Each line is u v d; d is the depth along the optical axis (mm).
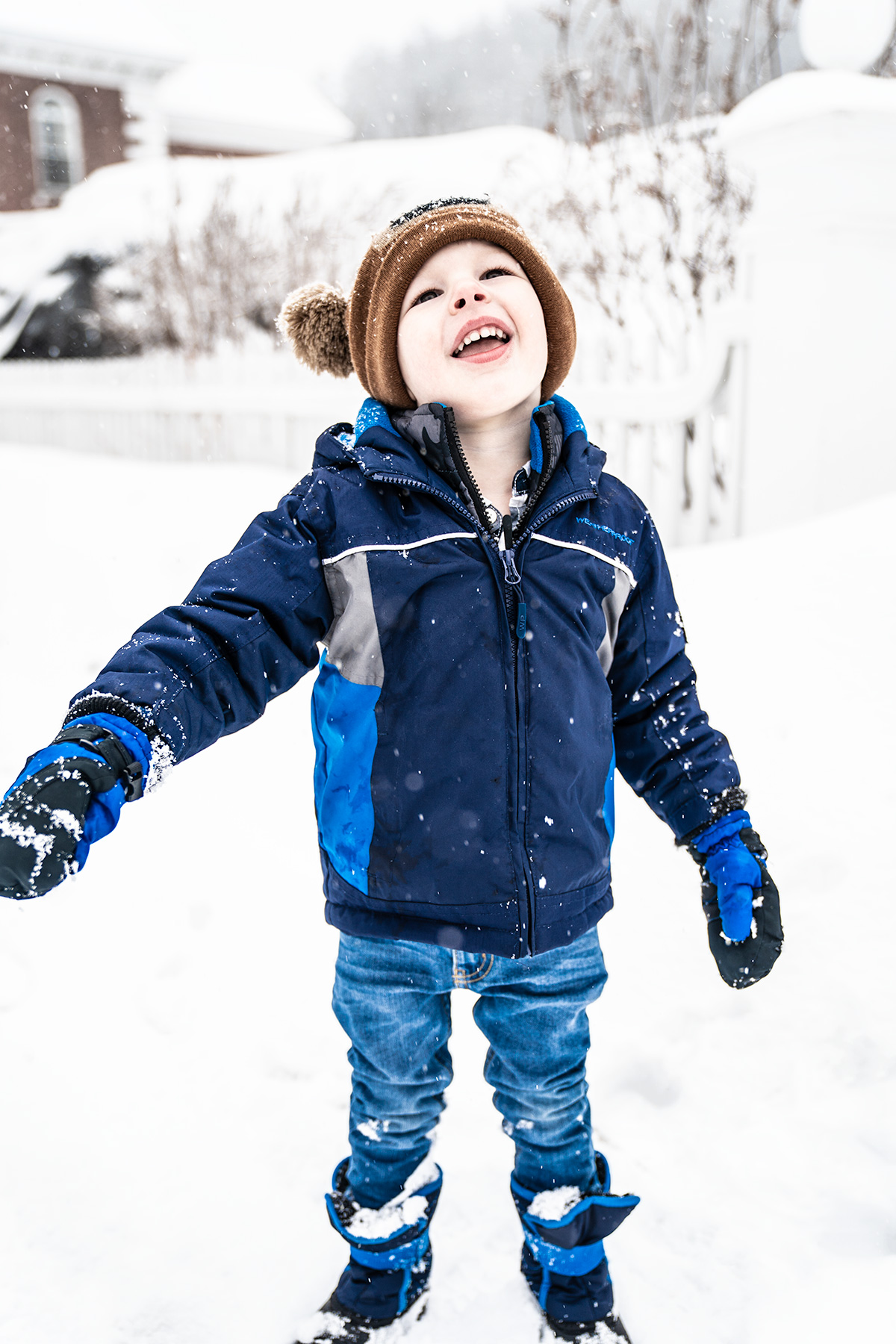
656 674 1487
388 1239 1466
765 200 4027
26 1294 1591
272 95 27000
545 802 1315
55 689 3650
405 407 1513
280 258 9672
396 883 1314
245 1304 1583
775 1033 1974
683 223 5844
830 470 4008
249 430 7297
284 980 2287
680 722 1470
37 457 8930
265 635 1221
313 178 11305
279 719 3236
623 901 2338
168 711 1089
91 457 8945
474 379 1342
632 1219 1694
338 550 1294
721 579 3211
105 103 24438
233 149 26406
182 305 10195
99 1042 2139
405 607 1289
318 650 1336
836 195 3783
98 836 982
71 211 14992
